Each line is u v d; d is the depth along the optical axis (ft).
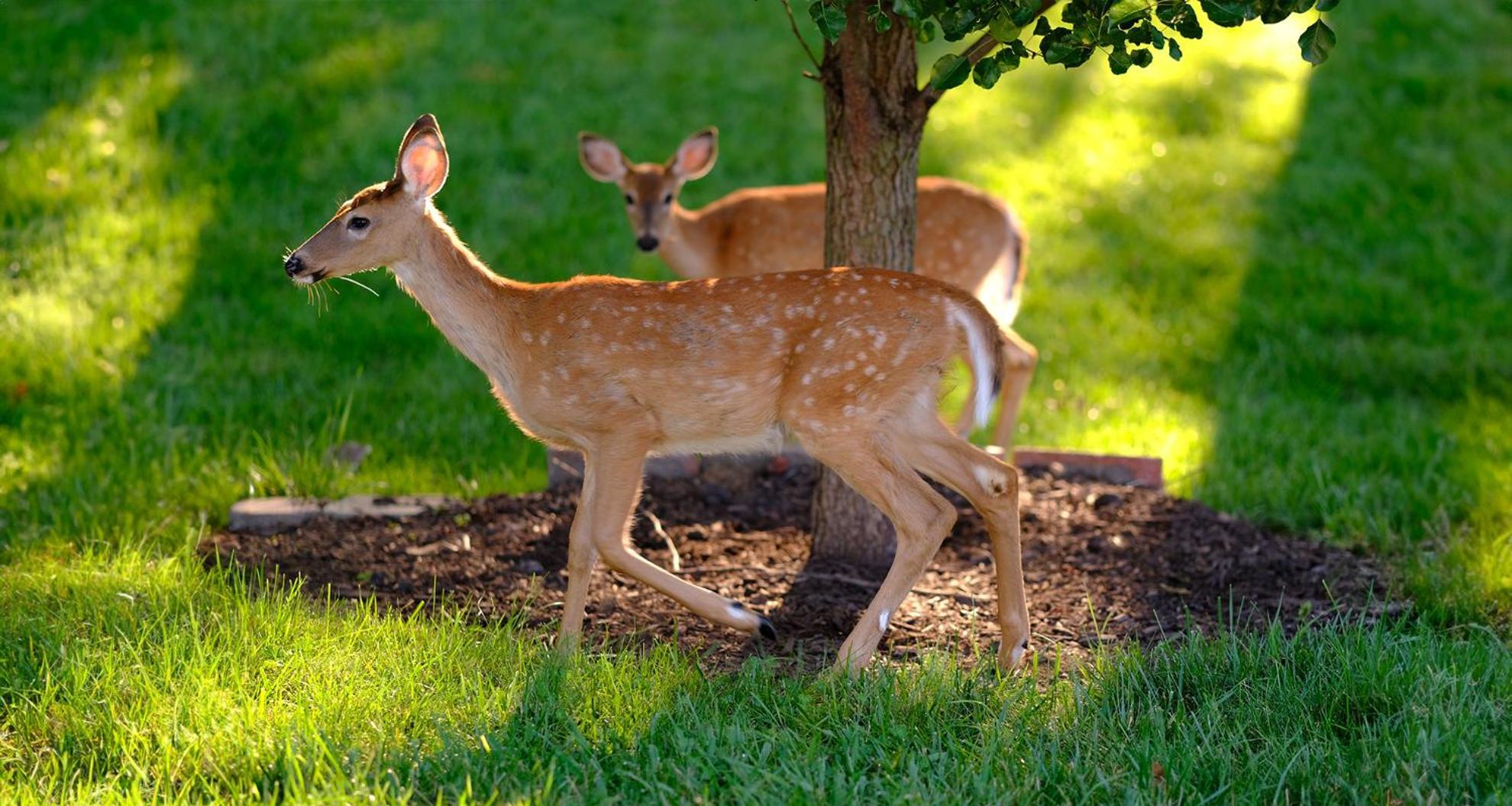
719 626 28.63
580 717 22.70
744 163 60.85
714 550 32.99
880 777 21.12
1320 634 25.73
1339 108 68.08
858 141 30.53
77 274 49.60
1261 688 23.91
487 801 20.12
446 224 28.30
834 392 26.55
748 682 24.27
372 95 62.59
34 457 38.14
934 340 26.63
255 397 42.91
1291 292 54.03
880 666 25.04
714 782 20.63
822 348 26.58
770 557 32.73
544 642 27.55
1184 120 66.64
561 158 59.82
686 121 63.72
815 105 65.87
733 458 37.37
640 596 30.14
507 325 27.84
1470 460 39.70
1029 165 61.93
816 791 20.18
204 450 38.47
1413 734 21.58
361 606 27.73
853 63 30.09
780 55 70.38
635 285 27.78
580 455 37.37
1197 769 21.21
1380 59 72.90
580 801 19.88
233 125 59.21
